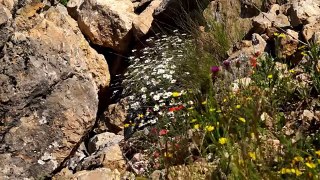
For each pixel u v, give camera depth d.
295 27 1.86
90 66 2.08
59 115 1.75
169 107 1.79
